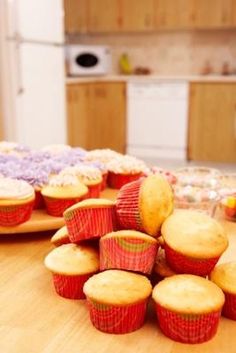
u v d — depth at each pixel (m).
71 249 0.61
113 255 0.56
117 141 3.74
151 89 3.51
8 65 2.44
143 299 0.51
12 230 0.77
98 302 0.50
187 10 3.50
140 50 4.00
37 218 0.80
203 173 1.02
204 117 3.41
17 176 0.84
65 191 0.80
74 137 3.46
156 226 0.58
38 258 0.70
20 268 0.66
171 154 3.60
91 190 0.88
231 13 3.39
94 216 0.60
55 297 0.58
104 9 3.71
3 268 0.66
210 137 3.44
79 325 0.52
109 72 4.05
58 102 2.94
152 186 0.60
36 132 2.71
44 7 2.68
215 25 3.46
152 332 0.52
